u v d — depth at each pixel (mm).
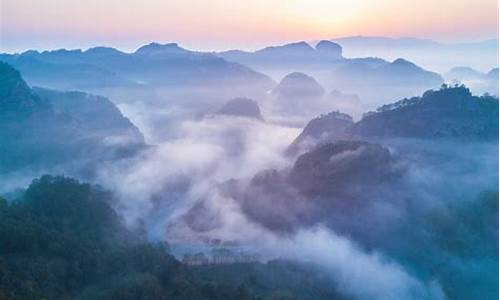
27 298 77875
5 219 100750
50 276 87938
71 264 93312
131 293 86750
